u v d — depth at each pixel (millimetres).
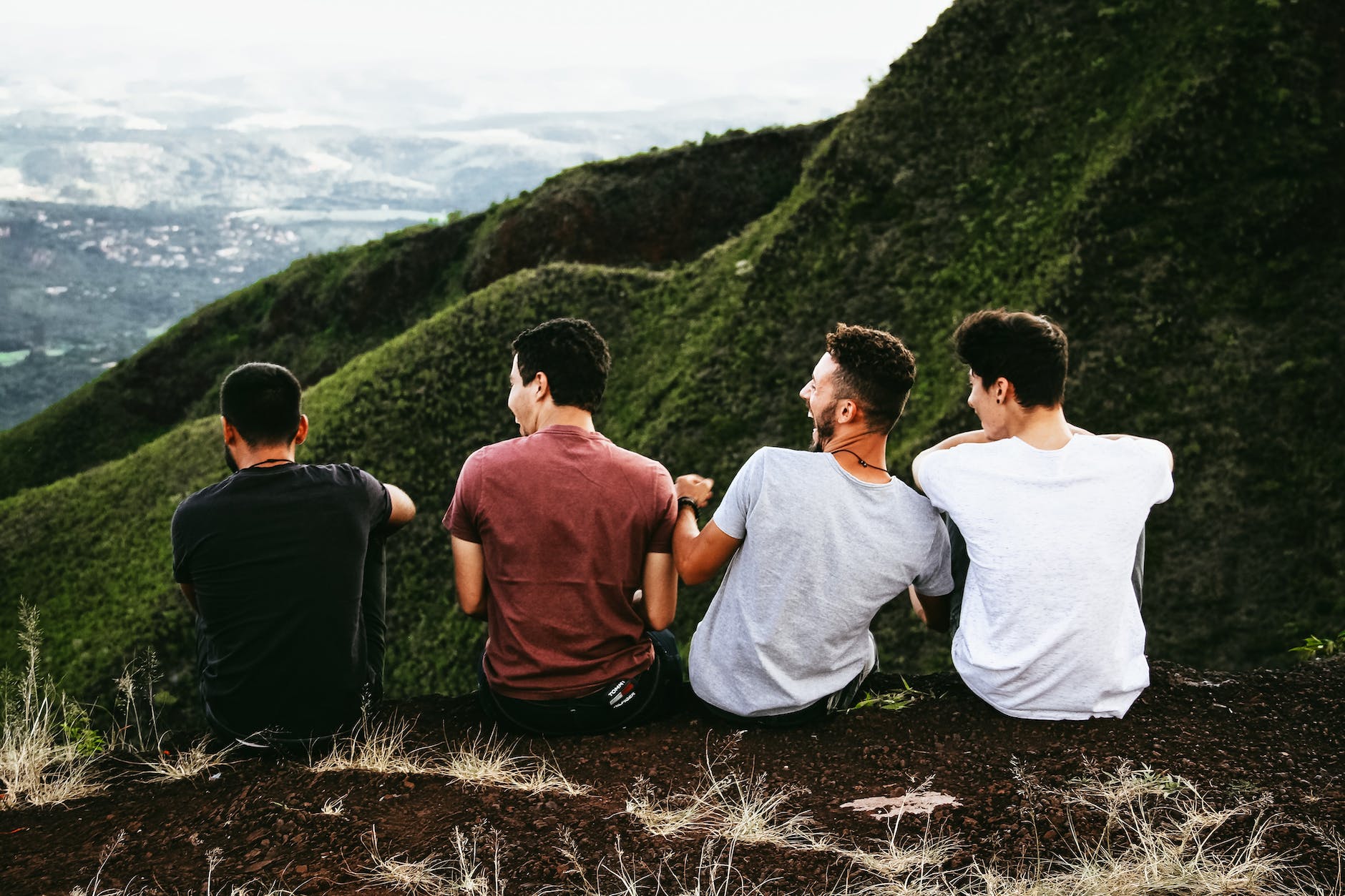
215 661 3156
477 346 34406
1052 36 27312
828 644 3098
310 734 3205
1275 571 17297
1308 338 19547
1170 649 17125
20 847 2707
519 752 3154
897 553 3023
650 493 3137
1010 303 23609
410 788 2844
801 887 2225
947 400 22891
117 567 32250
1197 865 2197
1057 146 25953
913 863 2303
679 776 2914
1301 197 21125
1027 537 2934
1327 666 3471
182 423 62562
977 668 3084
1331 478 17750
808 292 28766
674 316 32906
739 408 27688
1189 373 20141
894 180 28656
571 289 35250
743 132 49531
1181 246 21672
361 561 3219
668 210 49156
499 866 2367
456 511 3219
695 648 3291
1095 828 2416
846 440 3049
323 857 2449
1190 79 23359
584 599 3104
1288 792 2539
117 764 3344
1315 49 22594
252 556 3061
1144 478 2953
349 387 35438
